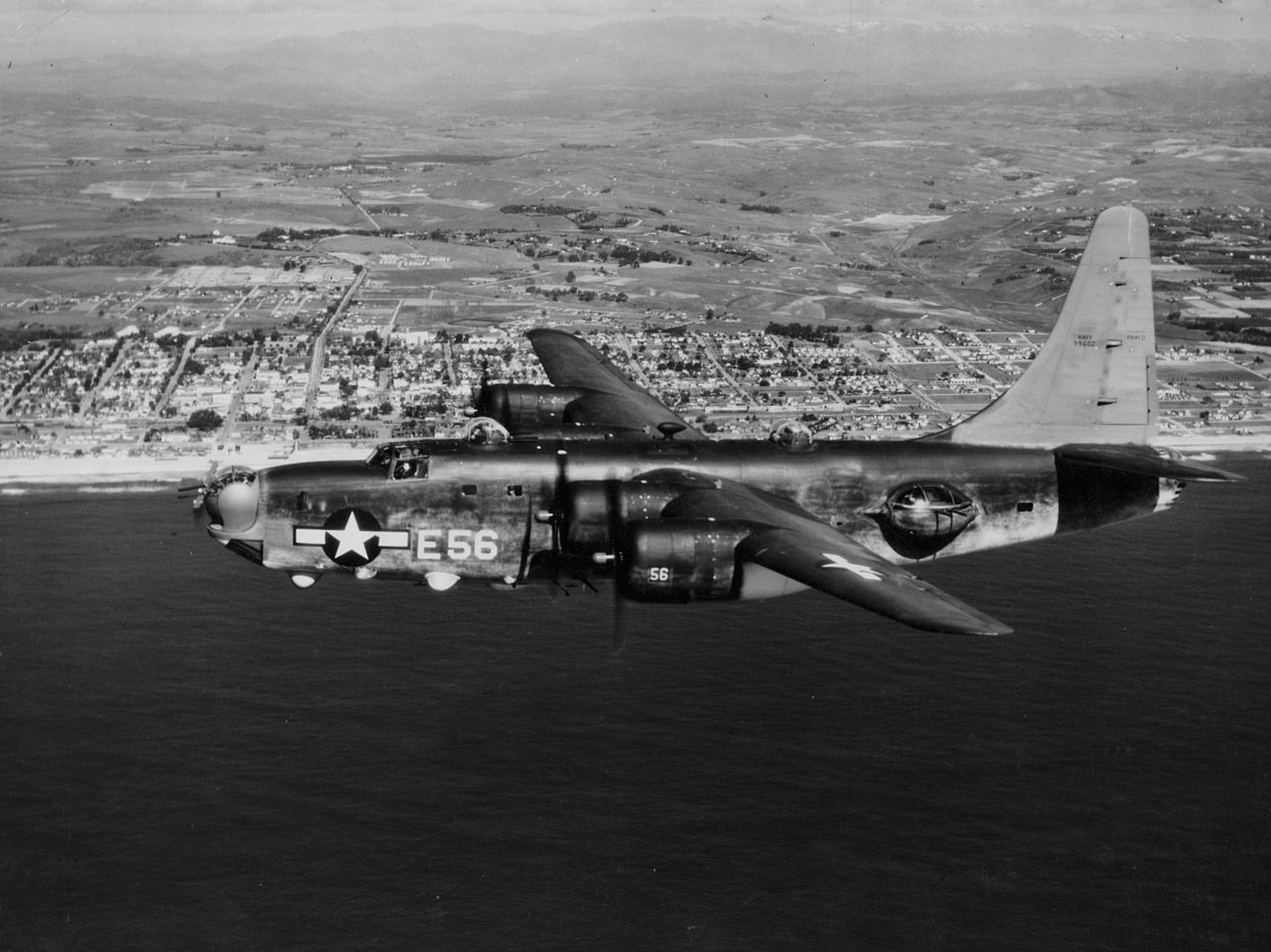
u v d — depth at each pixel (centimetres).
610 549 5038
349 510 5219
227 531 5225
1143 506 5894
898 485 5612
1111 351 5847
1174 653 9862
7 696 9244
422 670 9669
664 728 8781
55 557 12400
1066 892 7100
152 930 6825
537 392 6419
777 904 7012
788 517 5025
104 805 7900
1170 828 7612
